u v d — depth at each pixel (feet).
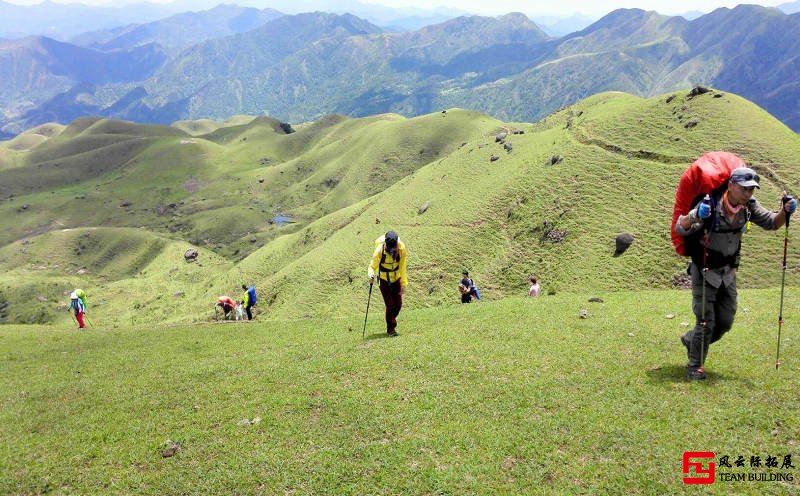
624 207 253.65
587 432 27.89
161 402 39.99
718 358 36.55
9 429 38.14
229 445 30.73
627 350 41.04
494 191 330.13
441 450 27.71
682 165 260.42
